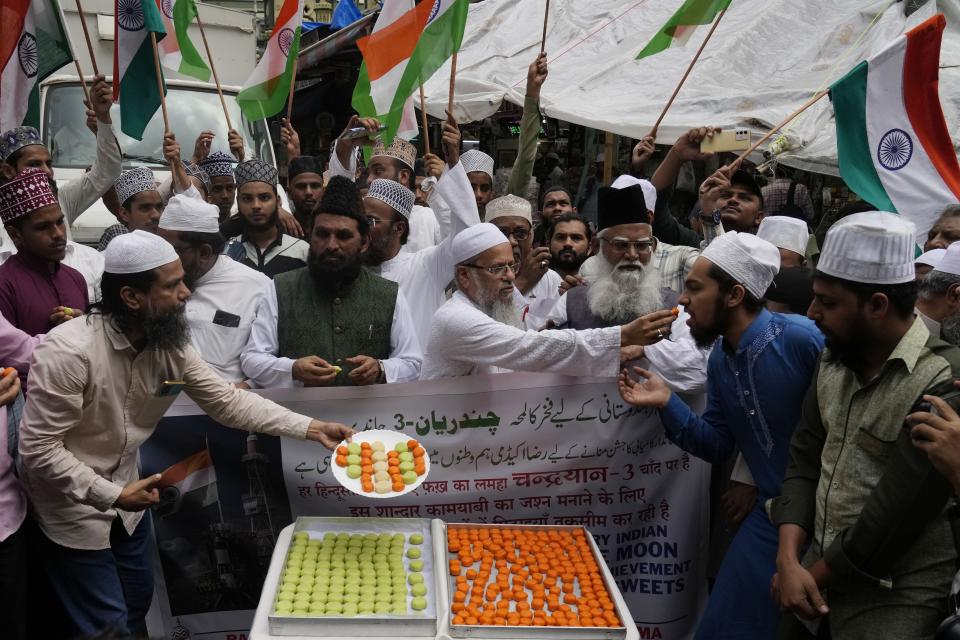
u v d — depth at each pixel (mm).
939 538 2309
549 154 11734
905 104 4664
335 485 3584
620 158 9883
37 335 3455
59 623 3176
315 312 3764
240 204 4754
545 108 8188
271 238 4855
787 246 4352
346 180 3748
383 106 4852
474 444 3580
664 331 3322
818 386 2637
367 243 3816
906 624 2316
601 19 10227
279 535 3262
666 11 10047
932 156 4648
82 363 2828
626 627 2670
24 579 2996
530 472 3605
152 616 3598
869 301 2336
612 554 3684
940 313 3184
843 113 4703
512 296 3582
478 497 3613
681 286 4512
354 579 2916
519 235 4688
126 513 3209
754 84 8031
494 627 2639
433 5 4680
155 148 7586
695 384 3641
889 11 8070
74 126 7535
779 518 2666
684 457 3648
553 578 3029
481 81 9047
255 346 3771
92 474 2883
